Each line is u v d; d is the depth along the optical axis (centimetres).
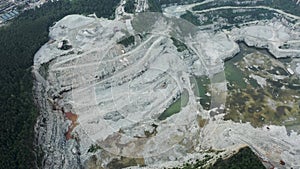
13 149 16812
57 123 19712
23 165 16550
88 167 18750
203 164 17900
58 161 18088
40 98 19975
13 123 17762
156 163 18850
